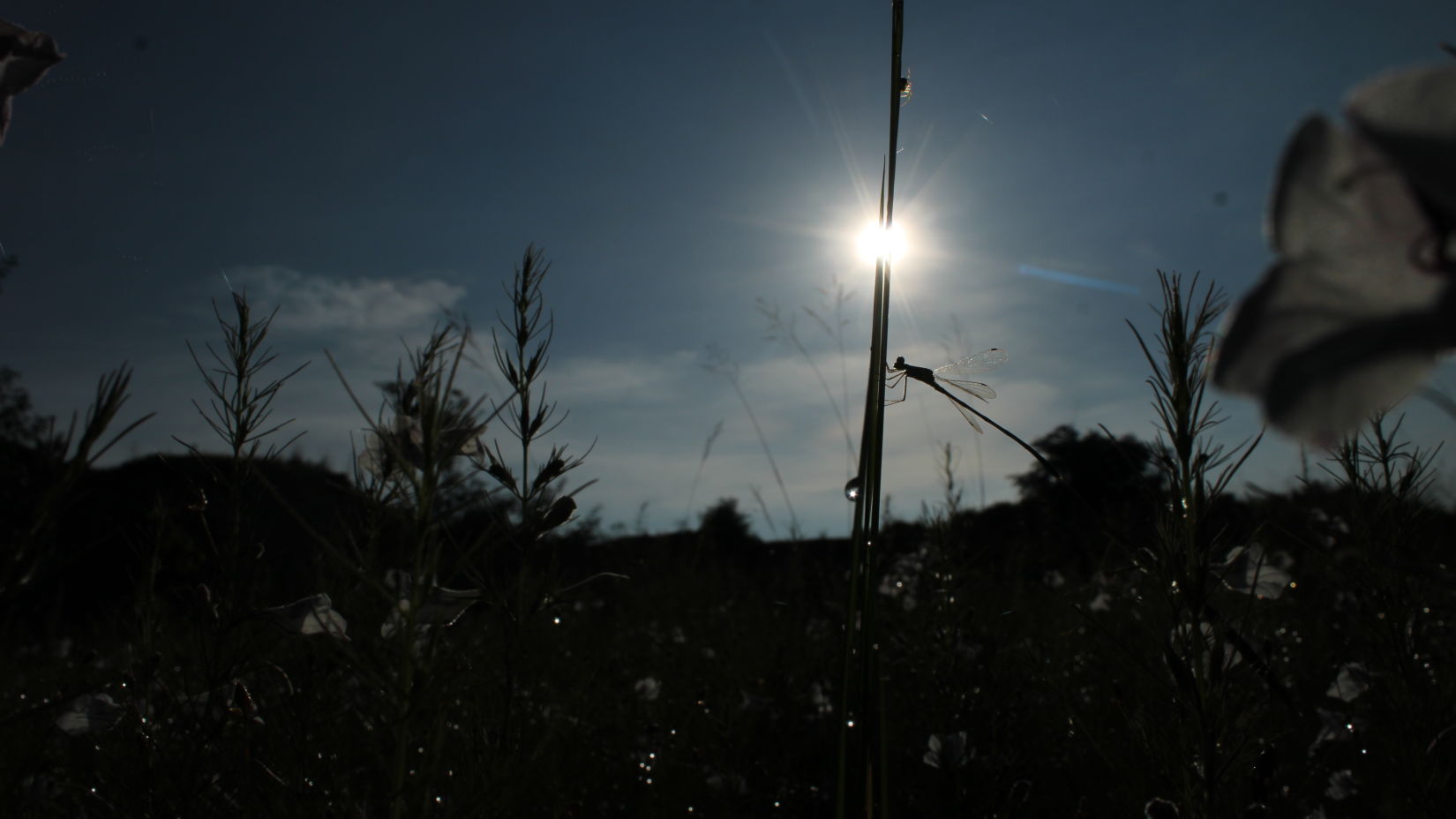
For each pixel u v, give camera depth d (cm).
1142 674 262
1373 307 66
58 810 249
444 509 168
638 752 394
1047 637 429
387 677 165
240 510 236
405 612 161
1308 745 329
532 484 220
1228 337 69
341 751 244
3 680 389
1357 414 62
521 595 215
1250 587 233
